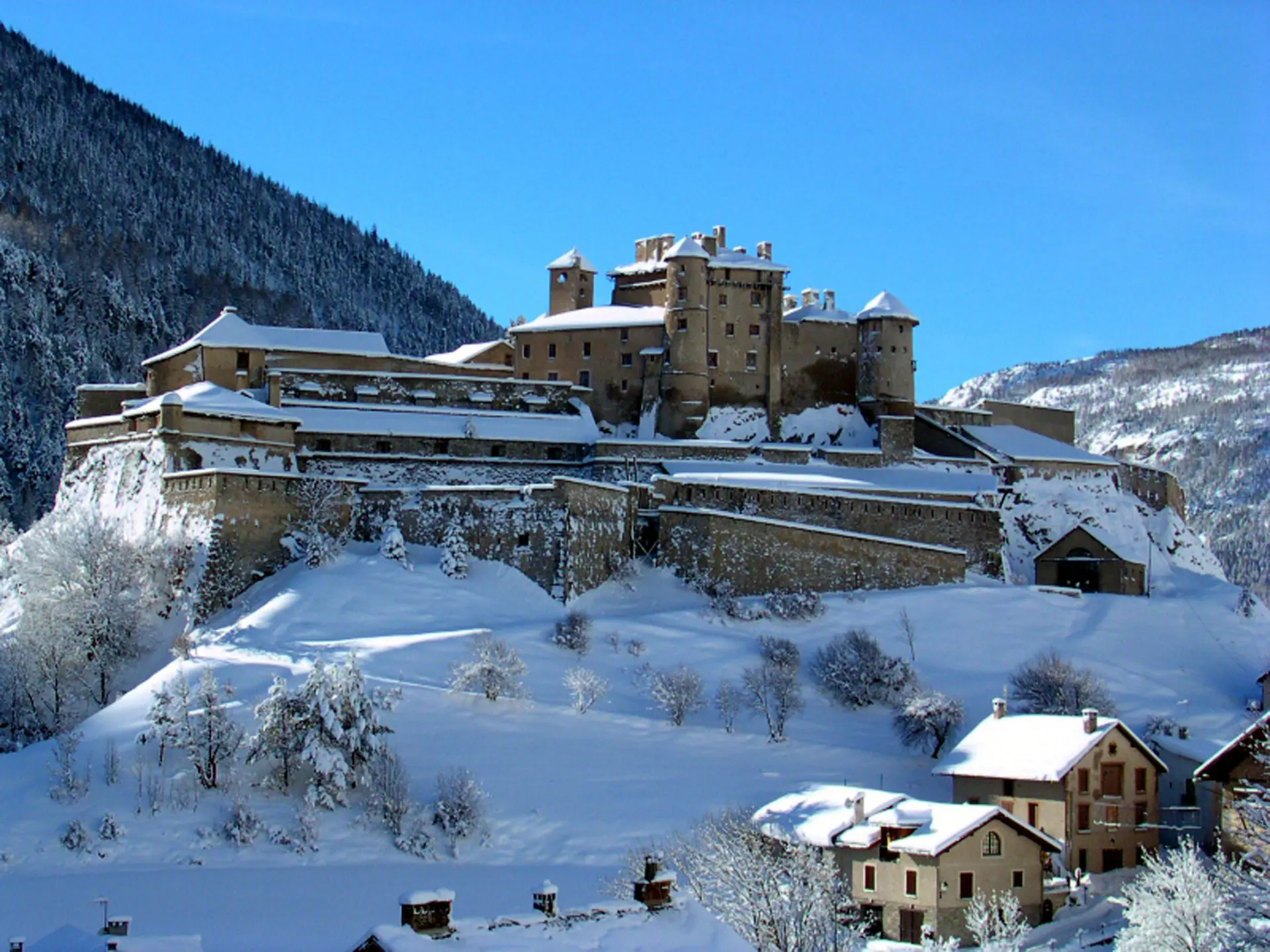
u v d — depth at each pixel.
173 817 80.44
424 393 144.88
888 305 154.00
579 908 40.53
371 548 120.69
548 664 106.19
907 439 149.50
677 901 41.72
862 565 128.50
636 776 89.50
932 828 68.31
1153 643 124.19
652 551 127.81
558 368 153.50
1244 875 49.69
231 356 140.38
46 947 40.38
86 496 129.50
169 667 101.25
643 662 109.00
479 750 91.00
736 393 150.62
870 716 105.31
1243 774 65.06
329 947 60.47
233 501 114.88
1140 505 158.62
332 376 142.00
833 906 56.19
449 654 104.06
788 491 130.88
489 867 76.44
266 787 84.12
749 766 92.88
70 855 76.19
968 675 113.50
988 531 138.50
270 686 93.56
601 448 140.75
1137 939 51.09
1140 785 81.00
